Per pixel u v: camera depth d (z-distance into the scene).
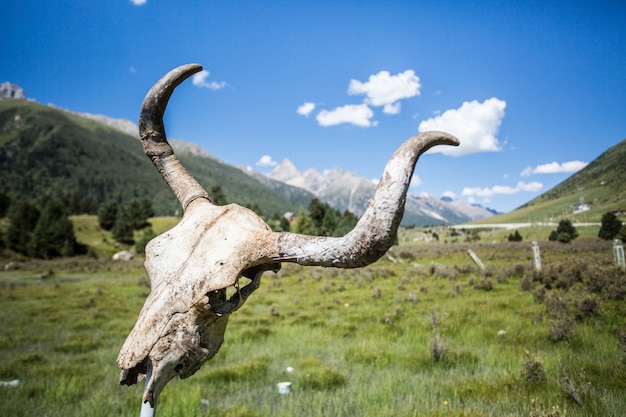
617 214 125.00
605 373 6.38
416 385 6.68
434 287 17.30
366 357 8.44
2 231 68.19
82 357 9.75
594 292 13.01
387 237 1.51
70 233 67.50
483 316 11.22
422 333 9.91
